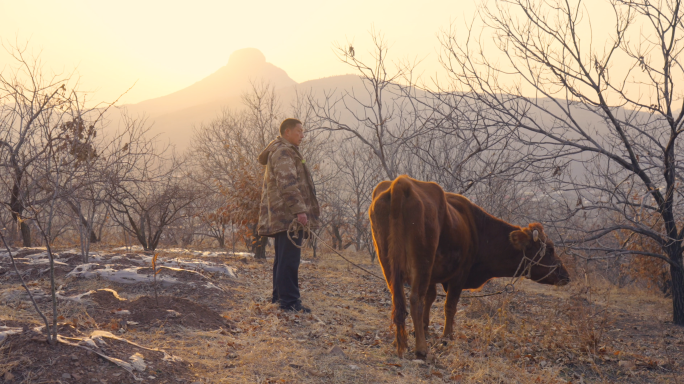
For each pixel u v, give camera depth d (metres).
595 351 5.01
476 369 4.08
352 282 8.47
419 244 4.05
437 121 7.45
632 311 7.94
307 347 4.14
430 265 4.14
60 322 3.68
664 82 6.46
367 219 14.61
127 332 3.91
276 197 5.40
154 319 4.23
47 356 2.86
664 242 7.09
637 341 5.97
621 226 6.82
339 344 4.37
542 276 5.13
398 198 4.06
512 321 6.31
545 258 5.06
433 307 6.86
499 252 5.10
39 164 4.89
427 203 4.20
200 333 4.06
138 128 7.29
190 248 14.30
